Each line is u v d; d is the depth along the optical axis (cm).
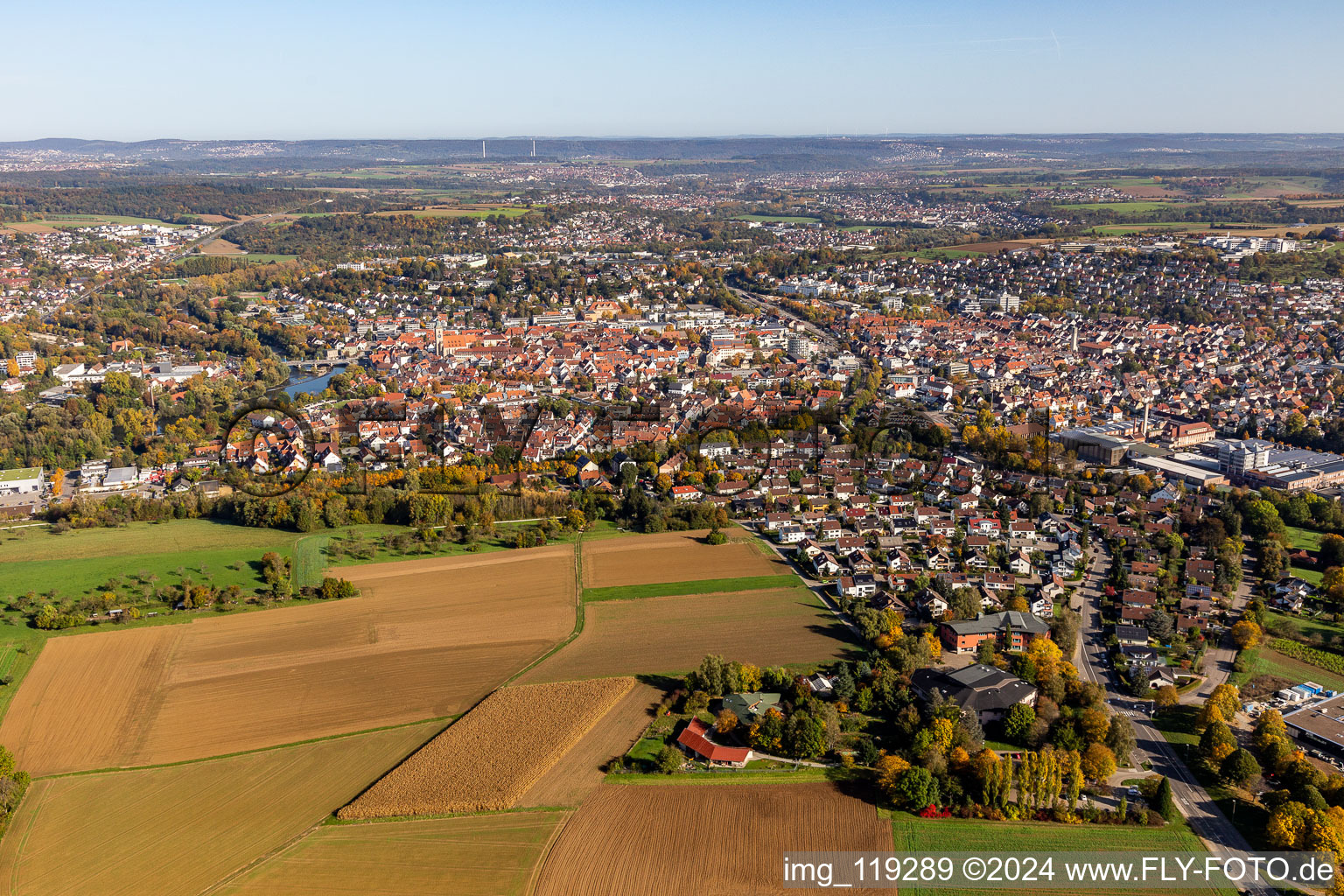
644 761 18088
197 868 15362
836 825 16162
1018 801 16612
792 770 17762
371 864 15388
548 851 15575
